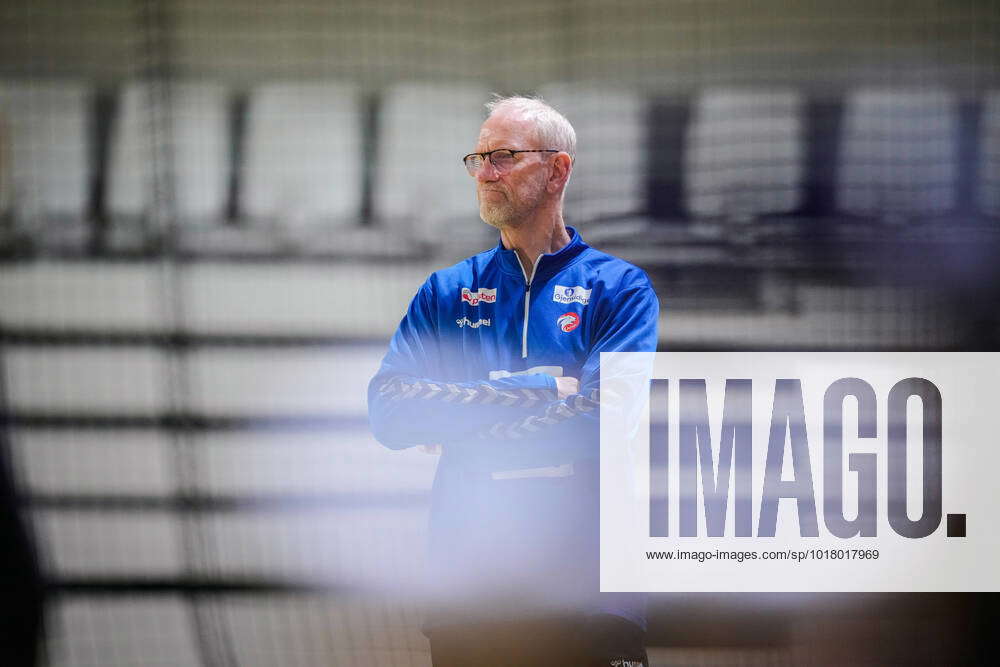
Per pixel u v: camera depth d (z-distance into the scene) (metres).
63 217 26.80
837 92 24.23
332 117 26.25
